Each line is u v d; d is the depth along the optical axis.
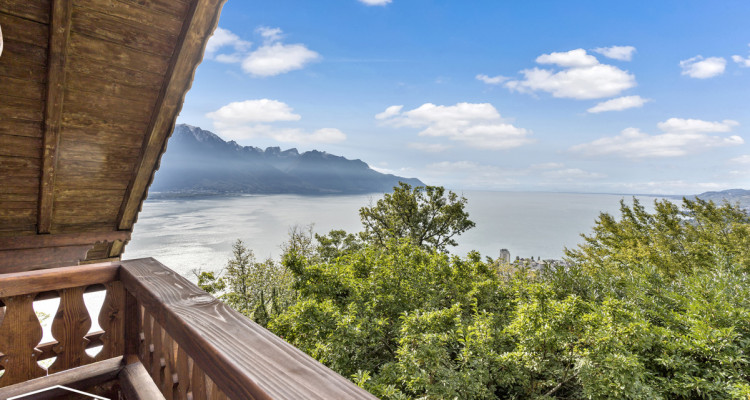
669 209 17.98
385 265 10.85
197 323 1.28
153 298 1.60
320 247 26.83
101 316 2.18
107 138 4.00
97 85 3.59
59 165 3.94
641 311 7.32
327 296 9.68
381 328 8.38
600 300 8.70
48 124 3.51
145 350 1.98
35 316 2.04
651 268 9.27
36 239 4.25
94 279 2.11
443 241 28.69
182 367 1.51
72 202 4.34
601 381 5.62
